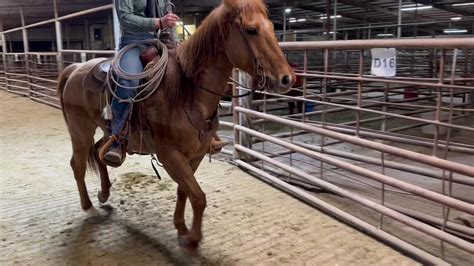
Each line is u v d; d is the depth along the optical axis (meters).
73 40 19.59
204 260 2.50
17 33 18.83
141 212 3.20
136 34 2.46
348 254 2.56
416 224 2.50
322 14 17.98
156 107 2.28
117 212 3.20
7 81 11.55
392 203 3.37
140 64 2.40
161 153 2.34
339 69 9.92
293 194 3.58
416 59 9.59
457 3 13.72
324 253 2.57
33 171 4.25
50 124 6.77
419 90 6.42
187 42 2.31
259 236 2.80
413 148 5.22
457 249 2.56
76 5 13.83
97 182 3.85
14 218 3.08
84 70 2.79
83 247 2.66
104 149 2.43
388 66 2.69
